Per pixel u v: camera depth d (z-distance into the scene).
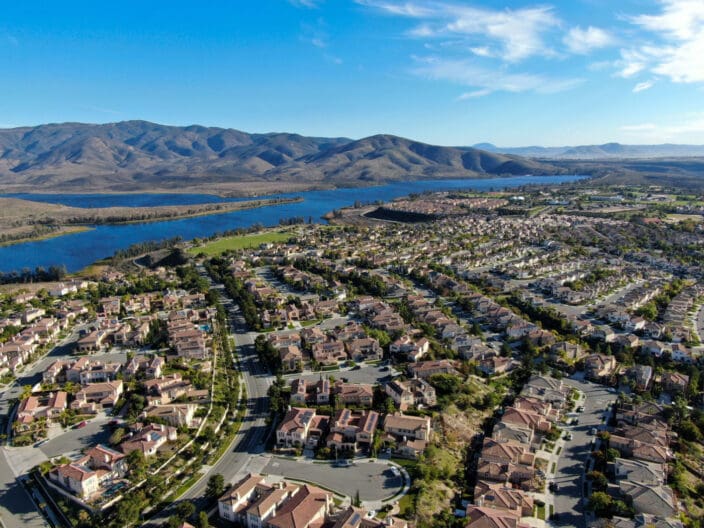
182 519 177.00
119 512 177.50
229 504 180.12
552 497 195.00
